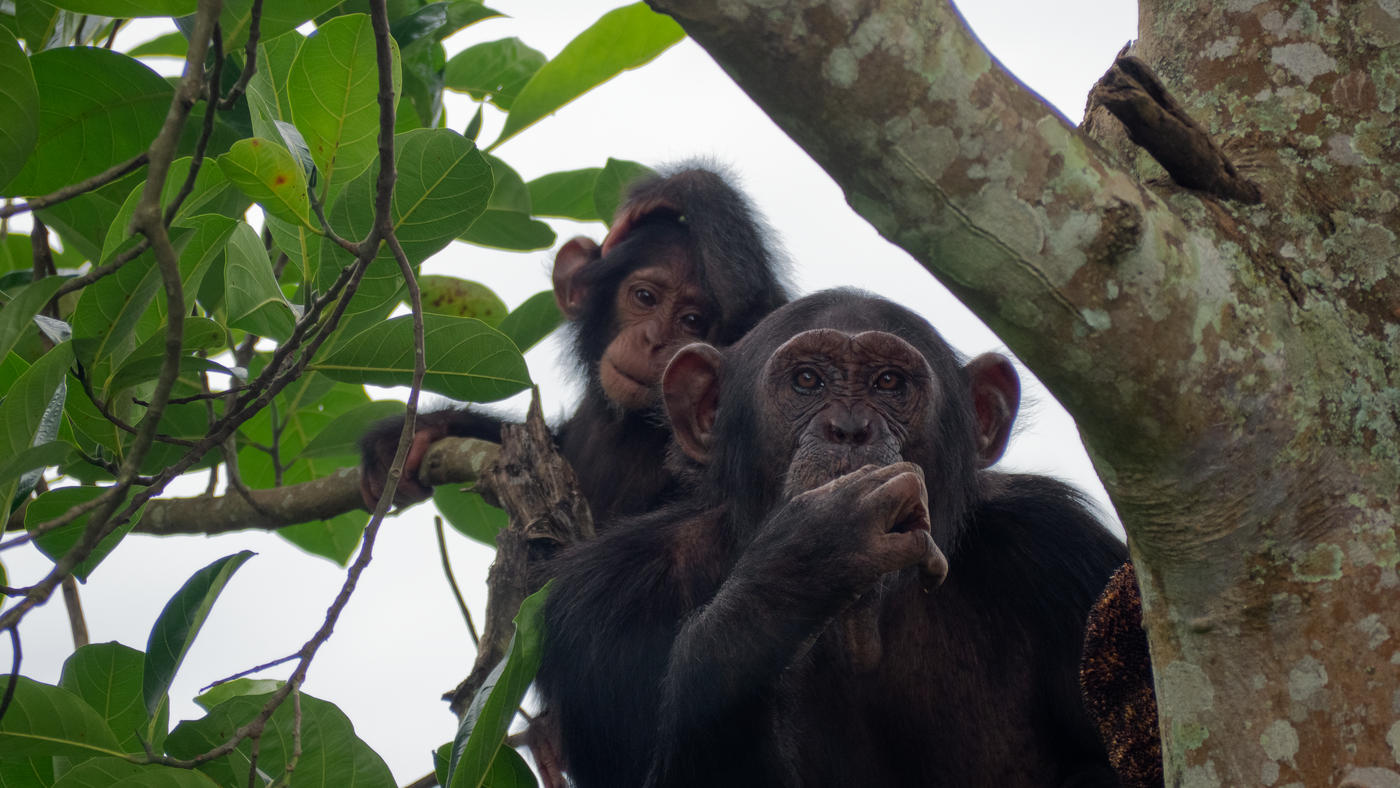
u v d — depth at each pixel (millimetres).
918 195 3795
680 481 8398
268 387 5789
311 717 5871
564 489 8211
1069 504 7637
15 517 8398
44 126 6652
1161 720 4508
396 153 6410
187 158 6098
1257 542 4168
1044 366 4031
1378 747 3941
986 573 7371
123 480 4766
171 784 5234
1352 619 4055
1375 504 4113
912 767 7293
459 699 7168
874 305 7312
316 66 6180
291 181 5508
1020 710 7254
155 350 5738
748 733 6090
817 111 3691
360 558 5547
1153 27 5332
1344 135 4551
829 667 7180
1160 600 4445
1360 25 4723
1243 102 4773
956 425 7070
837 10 3541
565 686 7105
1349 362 4195
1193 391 4012
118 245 5570
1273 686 4141
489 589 7949
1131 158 5160
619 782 6941
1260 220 4367
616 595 7086
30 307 4996
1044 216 3812
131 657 6215
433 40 9328
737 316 10797
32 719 5410
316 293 6844
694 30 3578
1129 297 3883
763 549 5797
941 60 3664
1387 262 4328
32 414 5195
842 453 6367
